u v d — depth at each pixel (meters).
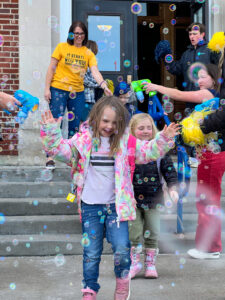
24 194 4.70
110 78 6.56
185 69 5.14
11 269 3.44
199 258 3.69
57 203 4.44
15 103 2.69
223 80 2.83
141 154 2.52
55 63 5.02
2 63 5.91
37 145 5.81
